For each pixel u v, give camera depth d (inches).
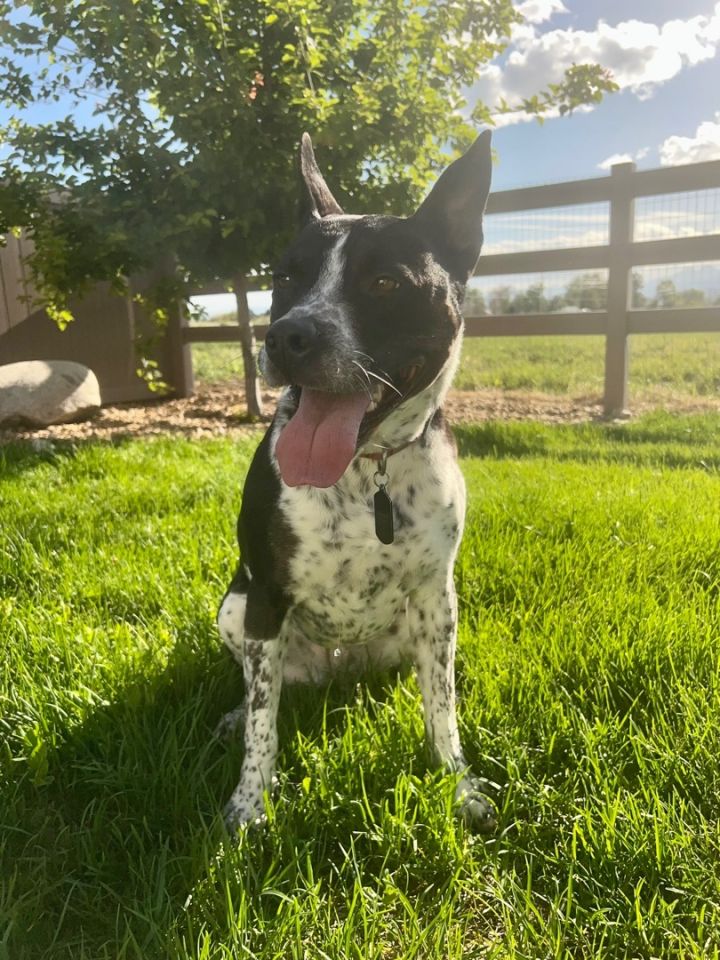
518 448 135.0
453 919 36.9
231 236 144.1
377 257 47.6
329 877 39.2
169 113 129.4
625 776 45.9
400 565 48.7
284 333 44.3
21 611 65.4
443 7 138.6
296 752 48.7
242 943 33.9
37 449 132.3
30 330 181.8
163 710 51.2
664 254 153.6
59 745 47.7
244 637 48.9
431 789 43.7
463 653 60.3
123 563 75.5
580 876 38.5
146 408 188.2
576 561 76.4
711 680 53.7
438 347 49.7
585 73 141.6
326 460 44.7
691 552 78.3
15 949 34.3
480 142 51.3
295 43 134.7
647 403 179.6
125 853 40.4
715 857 39.8
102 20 121.9
